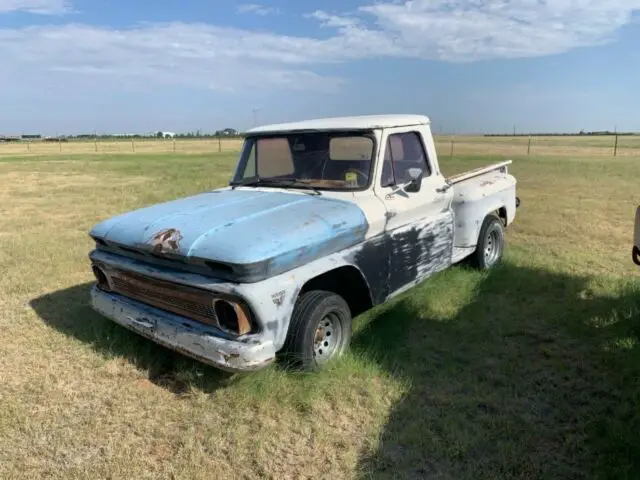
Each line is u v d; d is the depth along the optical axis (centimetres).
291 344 361
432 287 558
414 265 468
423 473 282
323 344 391
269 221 363
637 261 425
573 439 303
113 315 415
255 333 329
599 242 804
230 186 507
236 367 323
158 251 354
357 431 322
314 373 369
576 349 423
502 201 652
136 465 294
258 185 486
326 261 369
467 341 443
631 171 1984
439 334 459
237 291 317
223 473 287
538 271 622
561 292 557
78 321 498
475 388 365
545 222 962
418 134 498
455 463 289
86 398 367
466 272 605
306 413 340
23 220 1066
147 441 317
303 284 349
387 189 442
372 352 413
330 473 285
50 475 288
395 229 441
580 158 2853
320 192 440
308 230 357
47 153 4878
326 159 450
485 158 2797
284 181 470
